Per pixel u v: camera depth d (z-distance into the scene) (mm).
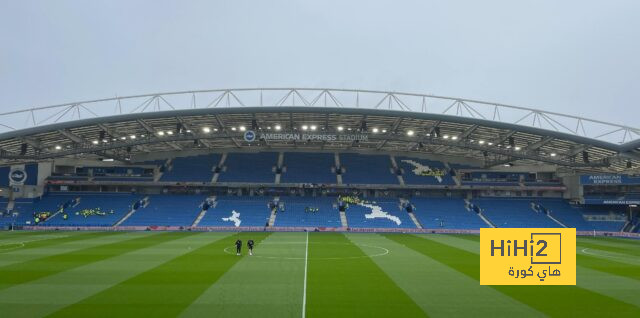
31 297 20688
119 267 29672
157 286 23344
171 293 21656
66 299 20312
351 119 59250
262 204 76938
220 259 33875
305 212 74438
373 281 25078
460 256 37062
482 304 19812
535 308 19219
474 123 53188
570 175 80375
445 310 18719
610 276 27688
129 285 23594
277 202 77625
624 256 39094
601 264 33562
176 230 67062
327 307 19047
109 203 75625
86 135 61000
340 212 75188
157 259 33719
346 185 77188
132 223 69625
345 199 79062
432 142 58094
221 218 71562
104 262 32000
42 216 70312
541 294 21969
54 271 28016
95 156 78500
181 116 54531
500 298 21016
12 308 18688
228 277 26062
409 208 77625
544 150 65750
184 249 40594
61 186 79062
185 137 56625
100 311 18250
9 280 24969
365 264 31844
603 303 20266
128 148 75500
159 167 79500
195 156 83938
